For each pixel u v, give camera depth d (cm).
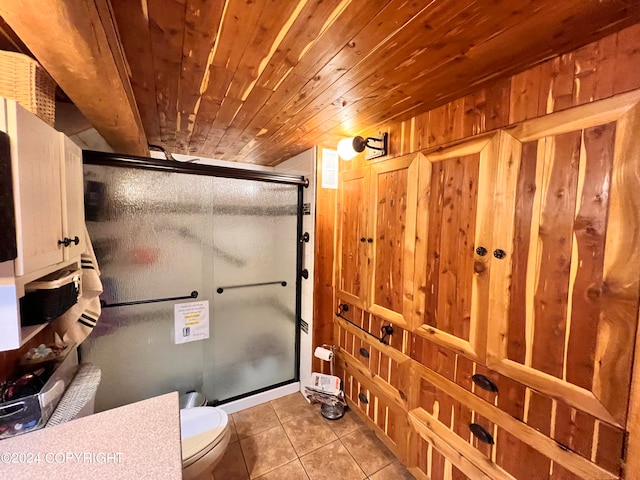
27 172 77
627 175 80
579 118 89
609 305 84
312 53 97
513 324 109
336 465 167
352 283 207
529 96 103
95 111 119
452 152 132
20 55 89
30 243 78
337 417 207
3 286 71
